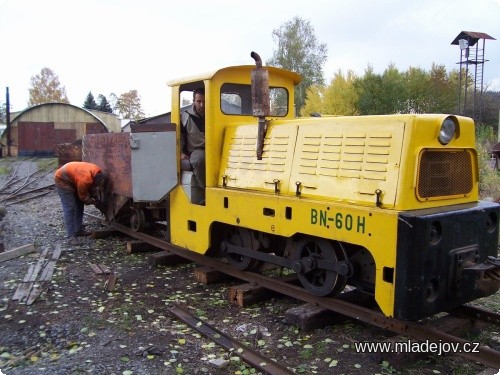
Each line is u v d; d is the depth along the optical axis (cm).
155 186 632
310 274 480
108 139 791
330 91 3048
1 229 777
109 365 385
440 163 409
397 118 397
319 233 433
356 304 459
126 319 480
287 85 620
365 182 409
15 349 418
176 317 482
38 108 3059
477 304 510
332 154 442
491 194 1085
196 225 586
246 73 586
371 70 2909
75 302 524
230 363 390
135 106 6331
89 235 846
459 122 417
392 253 375
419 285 367
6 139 3069
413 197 386
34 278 593
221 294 554
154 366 385
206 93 559
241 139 543
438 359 397
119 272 636
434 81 2869
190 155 601
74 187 812
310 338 434
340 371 378
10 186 1698
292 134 485
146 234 754
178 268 655
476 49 2378
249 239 545
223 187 555
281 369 371
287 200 463
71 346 421
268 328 458
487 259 396
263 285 525
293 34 4056
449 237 385
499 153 1479
